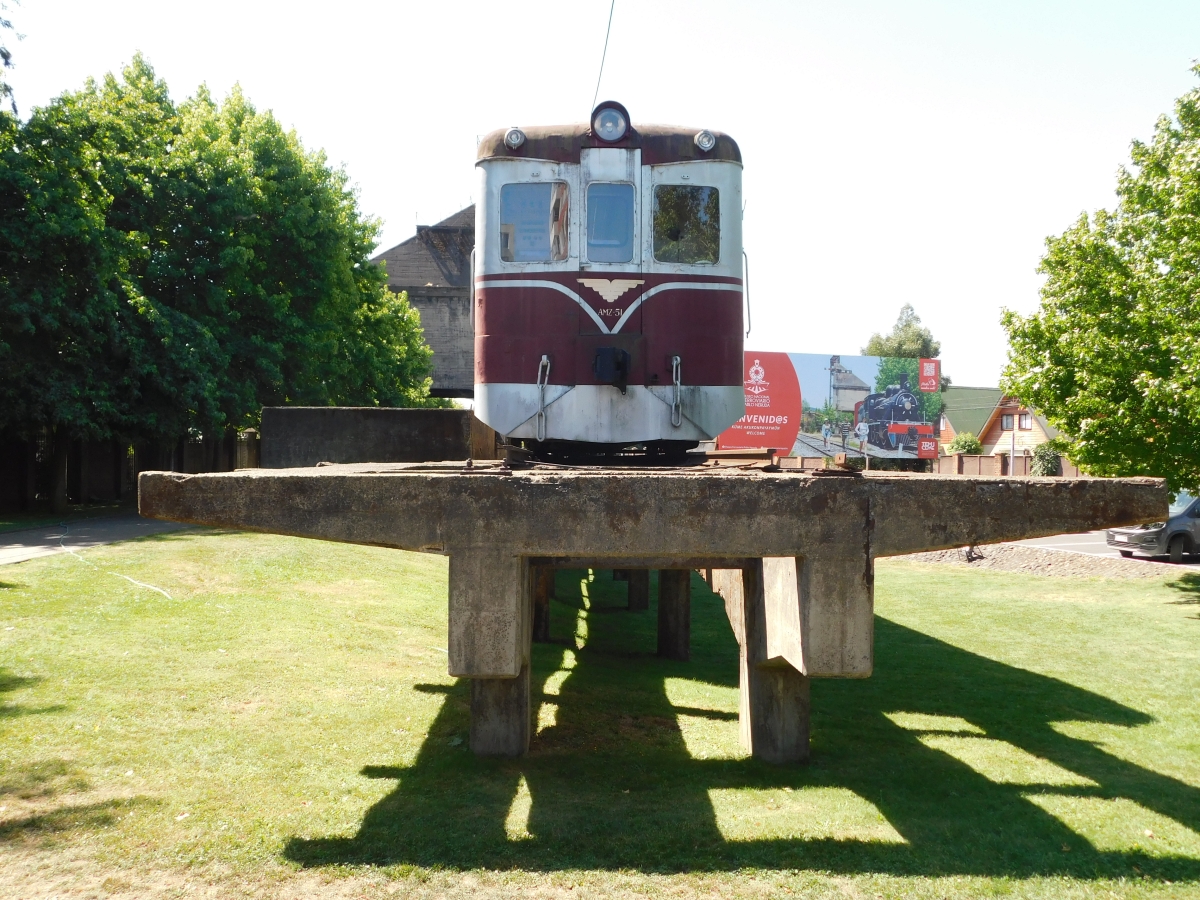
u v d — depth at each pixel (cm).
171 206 2402
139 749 545
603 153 759
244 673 718
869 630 468
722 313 766
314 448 835
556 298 750
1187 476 1426
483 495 464
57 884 392
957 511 468
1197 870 449
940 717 794
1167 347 1345
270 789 505
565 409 744
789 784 569
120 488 2797
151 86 2722
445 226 5162
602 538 465
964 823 507
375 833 455
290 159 2695
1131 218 1573
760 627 600
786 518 465
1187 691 902
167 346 2192
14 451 2316
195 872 409
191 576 1112
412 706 682
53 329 1989
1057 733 740
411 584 1291
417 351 3597
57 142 2059
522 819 481
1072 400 1494
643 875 423
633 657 1074
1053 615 1392
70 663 703
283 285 2723
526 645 589
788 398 4447
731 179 773
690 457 860
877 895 412
